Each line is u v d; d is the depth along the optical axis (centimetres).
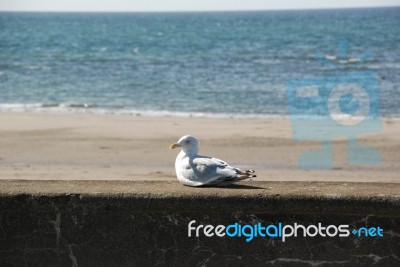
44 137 1744
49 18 17238
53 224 592
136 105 2506
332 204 571
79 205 588
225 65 3925
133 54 4906
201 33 8056
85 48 5612
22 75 3497
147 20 15112
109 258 592
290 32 7694
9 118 2089
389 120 2002
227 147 1611
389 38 6091
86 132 1822
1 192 591
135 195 583
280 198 575
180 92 2828
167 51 5200
